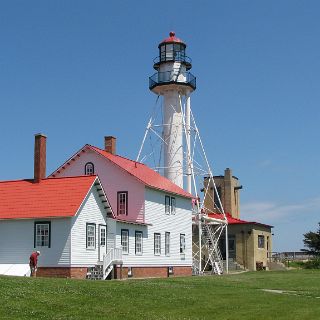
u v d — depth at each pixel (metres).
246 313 23.41
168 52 63.81
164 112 64.00
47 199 44.75
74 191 44.72
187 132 63.94
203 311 23.92
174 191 58.44
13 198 45.88
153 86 63.78
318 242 85.31
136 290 29.06
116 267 47.69
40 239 43.62
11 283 28.50
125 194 53.69
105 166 54.56
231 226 75.44
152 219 54.34
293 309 24.28
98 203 46.53
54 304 24.48
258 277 44.97
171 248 57.66
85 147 55.03
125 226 49.81
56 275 42.72
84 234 44.31
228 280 40.41
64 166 55.50
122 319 22.23
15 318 21.75
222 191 85.19
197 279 41.00
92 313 23.23
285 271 56.56
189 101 64.81
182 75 63.66
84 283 30.83
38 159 47.25
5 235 44.59
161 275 55.16
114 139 58.62
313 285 36.84
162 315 23.02
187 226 61.59
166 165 63.28
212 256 66.56
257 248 75.50
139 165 60.31
